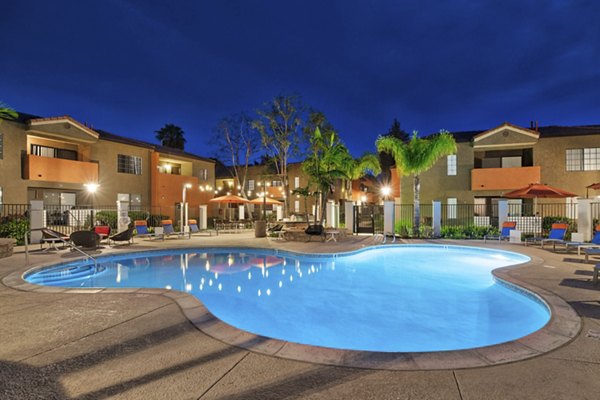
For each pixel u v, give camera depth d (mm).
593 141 20391
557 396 2609
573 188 20672
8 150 19219
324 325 5836
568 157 20875
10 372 3006
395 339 5191
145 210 26391
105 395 2629
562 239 12188
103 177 23875
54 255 10602
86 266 10336
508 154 23016
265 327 5762
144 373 2982
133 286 8406
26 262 9195
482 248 12820
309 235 14906
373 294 7715
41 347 3549
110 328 4086
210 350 3449
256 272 9961
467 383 2797
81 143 22875
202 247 13062
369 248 12992
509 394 2637
